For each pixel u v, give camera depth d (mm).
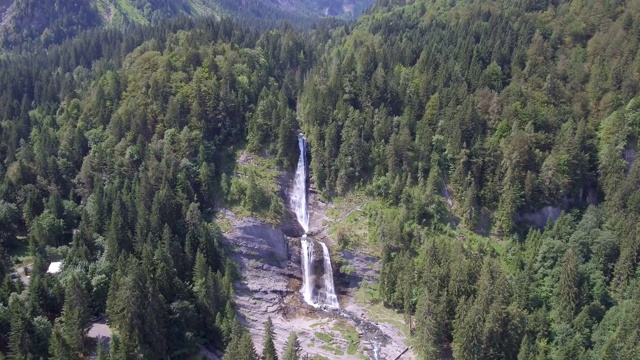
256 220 130000
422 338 101688
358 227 133125
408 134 139125
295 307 123312
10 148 142500
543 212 130625
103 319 101750
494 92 142250
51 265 107312
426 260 113312
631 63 139125
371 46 172000
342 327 116875
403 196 132125
